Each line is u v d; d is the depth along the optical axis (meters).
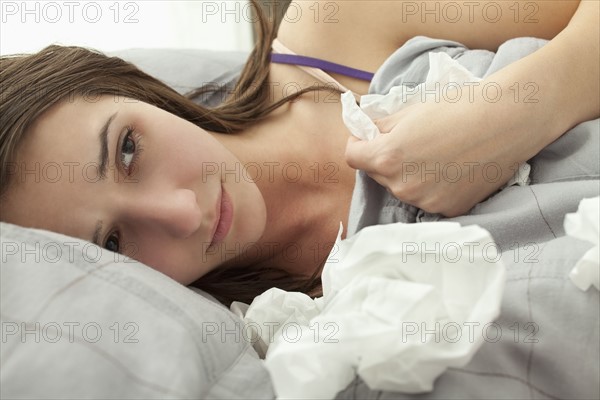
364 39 0.85
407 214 0.65
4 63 0.70
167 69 0.99
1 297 0.46
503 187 0.63
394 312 0.40
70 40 1.34
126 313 0.46
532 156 0.62
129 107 0.65
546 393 0.42
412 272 0.42
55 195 0.59
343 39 0.85
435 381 0.42
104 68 0.72
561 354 0.42
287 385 0.40
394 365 0.40
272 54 0.88
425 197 0.61
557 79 0.62
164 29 1.42
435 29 0.83
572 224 0.44
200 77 0.97
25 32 1.29
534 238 0.57
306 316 0.54
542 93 0.61
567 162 0.61
